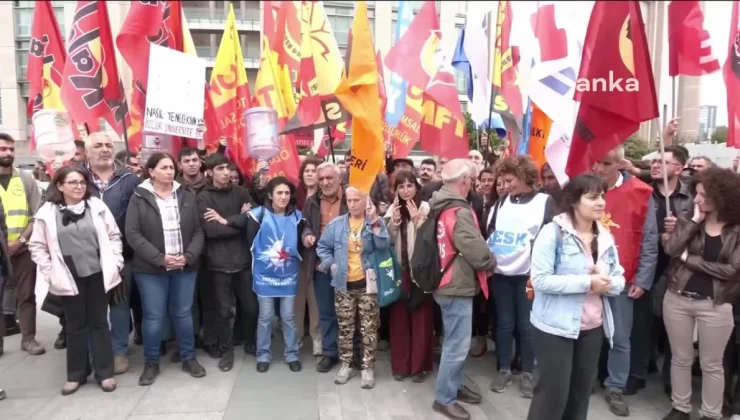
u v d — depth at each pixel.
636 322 4.37
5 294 5.84
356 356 4.90
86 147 4.74
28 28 22.09
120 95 5.39
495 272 4.31
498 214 4.39
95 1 5.24
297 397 4.24
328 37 6.18
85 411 3.97
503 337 4.45
